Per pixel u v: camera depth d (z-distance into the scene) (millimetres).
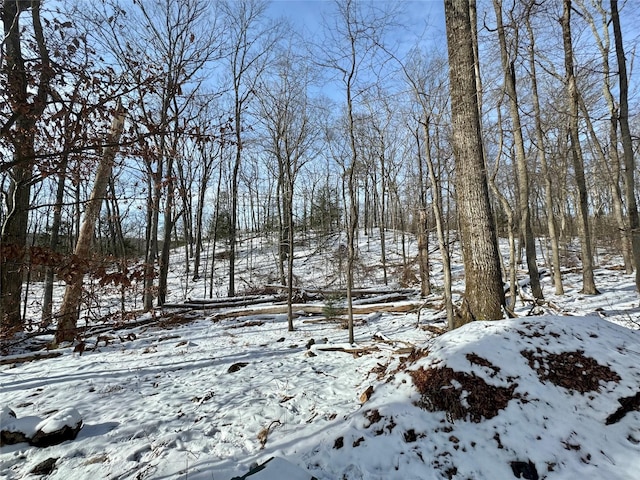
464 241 5695
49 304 9398
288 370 5473
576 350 3570
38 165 2828
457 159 5781
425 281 11508
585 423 2906
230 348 7289
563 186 13297
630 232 7953
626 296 8883
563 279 13578
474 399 3184
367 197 29312
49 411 4410
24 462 3307
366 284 15531
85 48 2918
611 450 2689
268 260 23375
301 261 21016
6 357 6938
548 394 3158
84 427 3922
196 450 3387
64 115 2834
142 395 4812
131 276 3014
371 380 4609
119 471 3113
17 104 2578
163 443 3498
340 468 2877
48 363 6734
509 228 7047
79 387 5219
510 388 3238
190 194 18953
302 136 8680
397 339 6766
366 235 29172
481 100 6227
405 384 3648
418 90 5785
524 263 17828
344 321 9242
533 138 11039
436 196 5793
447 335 4172
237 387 4871
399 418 3225
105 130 3162
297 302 11984
